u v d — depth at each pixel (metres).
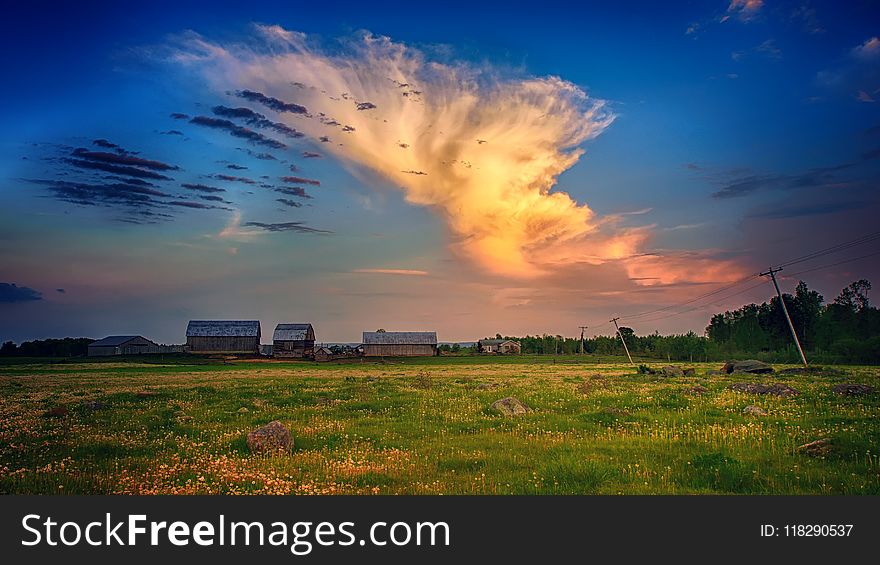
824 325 149.62
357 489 14.11
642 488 13.64
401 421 26.59
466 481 14.54
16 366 107.31
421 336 172.75
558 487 13.87
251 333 158.50
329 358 153.25
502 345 185.12
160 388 51.00
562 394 38.78
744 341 157.38
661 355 163.75
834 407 28.05
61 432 23.14
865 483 13.76
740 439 19.48
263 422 26.31
